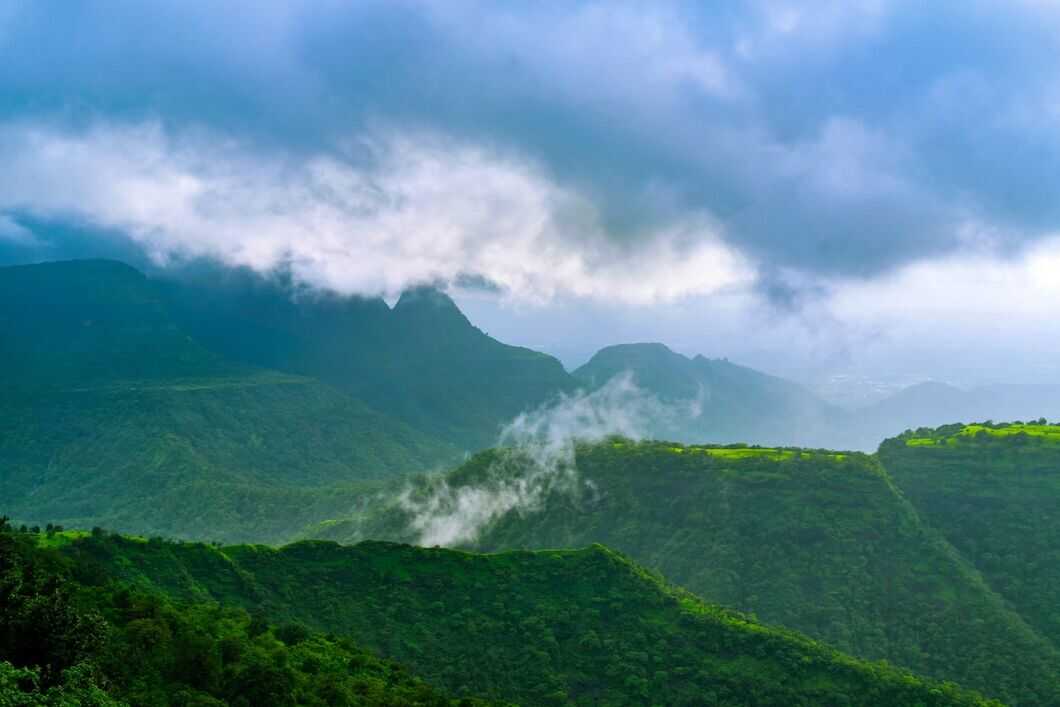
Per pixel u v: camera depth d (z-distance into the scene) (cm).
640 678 17025
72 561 14312
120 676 9869
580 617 18738
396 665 15225
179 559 17788
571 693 16862
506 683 16900
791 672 16875
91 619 9250
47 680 8062
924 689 16225
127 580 16038
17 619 8431
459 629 18200
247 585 17725
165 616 12669
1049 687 18600
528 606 19038
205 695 10275
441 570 19862
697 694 16600
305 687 11956
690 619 18438
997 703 16488
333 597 18500
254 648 13062
